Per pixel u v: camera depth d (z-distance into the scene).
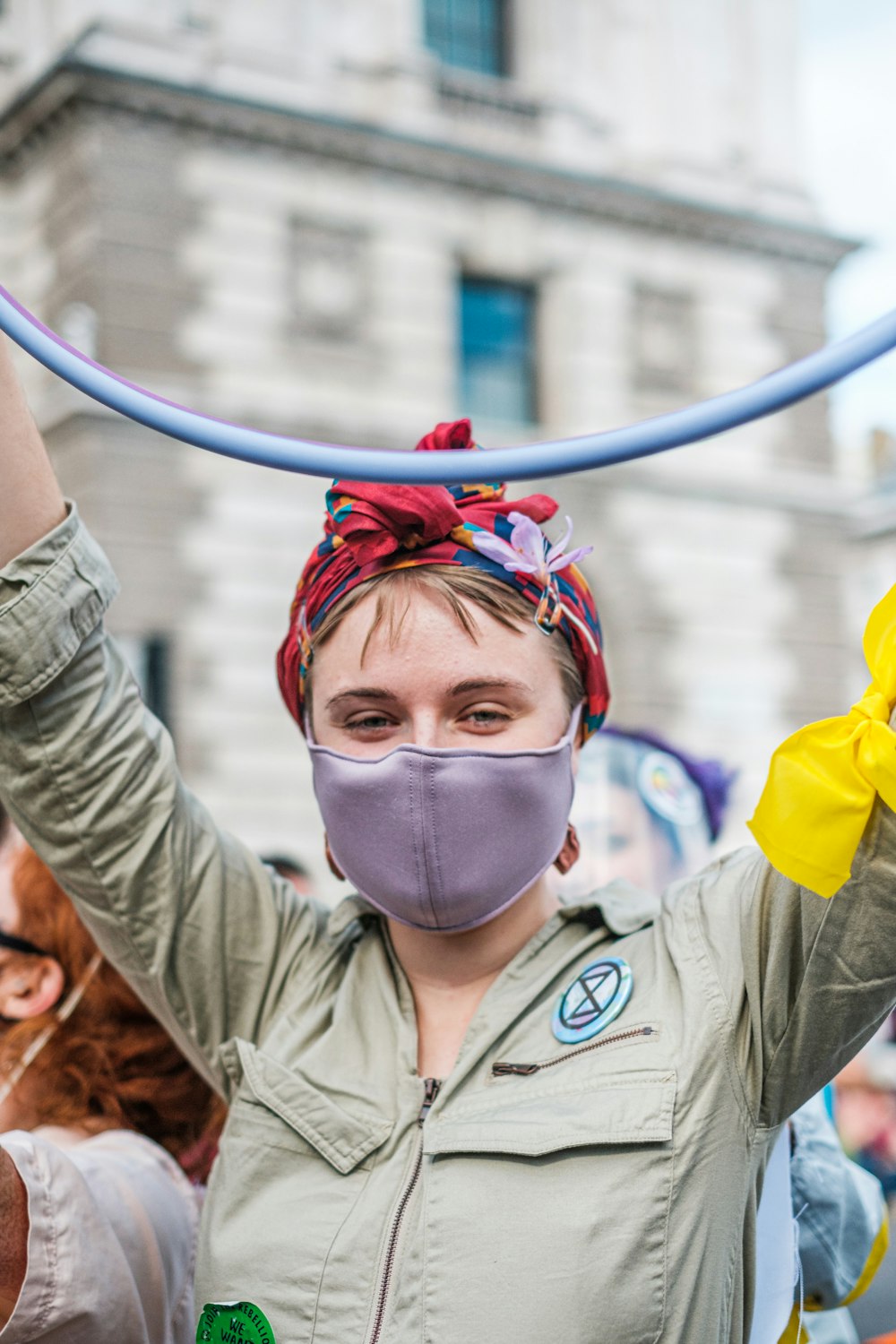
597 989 0.87
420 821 0.86
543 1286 0.77
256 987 0.99
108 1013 1.12
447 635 0.87
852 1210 1.15
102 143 7.40
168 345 7.52
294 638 0.96
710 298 9.22
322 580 0.92
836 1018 0.80
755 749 8.94
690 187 9.01
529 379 8.80
